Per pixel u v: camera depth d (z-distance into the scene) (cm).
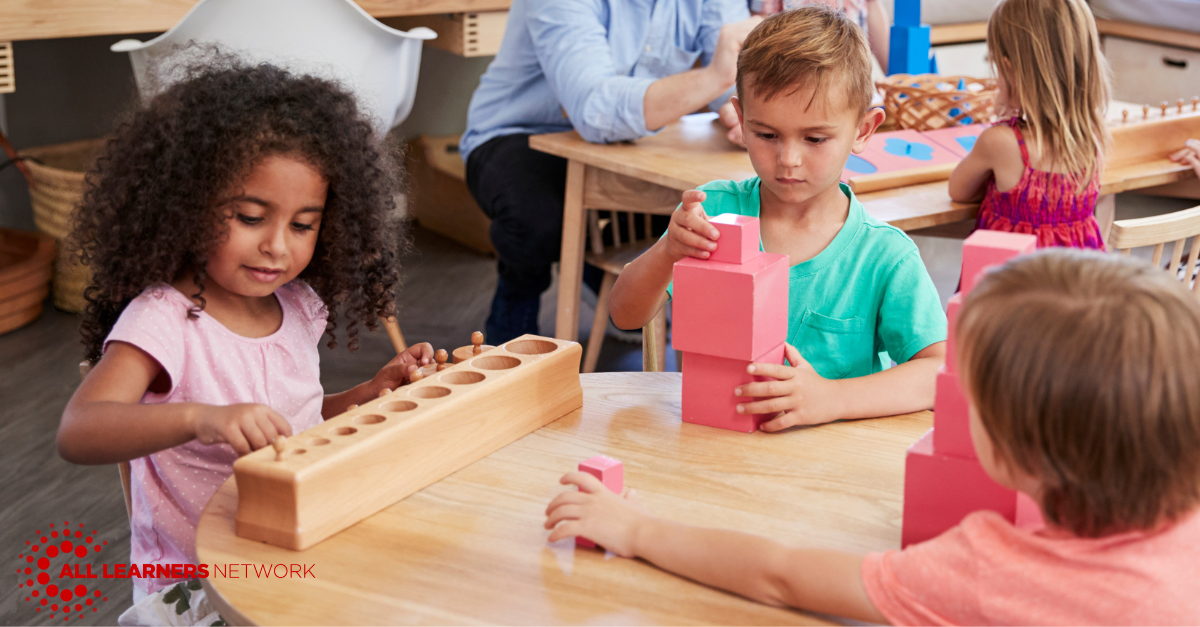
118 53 336
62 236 285
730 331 99
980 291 64
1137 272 60
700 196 100
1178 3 340
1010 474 64
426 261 340
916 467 78
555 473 93
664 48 236
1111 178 194
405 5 264
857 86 114
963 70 375
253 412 86
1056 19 178
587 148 211
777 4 240
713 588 76
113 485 205
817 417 103
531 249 231
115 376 99
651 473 93
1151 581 61
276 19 216
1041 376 58
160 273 105
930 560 67
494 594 74
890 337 121
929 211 181
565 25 220
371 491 85
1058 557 63
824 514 86
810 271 123
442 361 106
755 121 116
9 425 227
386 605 73
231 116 101
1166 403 57
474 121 254
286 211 103
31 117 327
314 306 123
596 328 234
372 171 115
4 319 273
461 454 93
